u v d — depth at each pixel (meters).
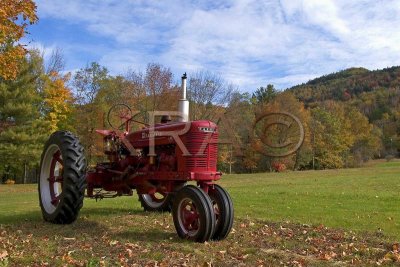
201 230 5.21
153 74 34.25
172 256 4.62
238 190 15.16
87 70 35.38
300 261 4.43
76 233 5.96
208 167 5.70
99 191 7.39
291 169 45.00
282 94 47.81
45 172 7.20
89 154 27.53
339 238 5.71
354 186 16.86
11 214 8.51
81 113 34.41
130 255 4.63
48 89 30.84
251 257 4.61
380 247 5.21
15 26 12.14
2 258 4.32
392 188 15.42
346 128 53.91
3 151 27.19
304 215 8.18
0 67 13.00
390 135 74.56
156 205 8.15
